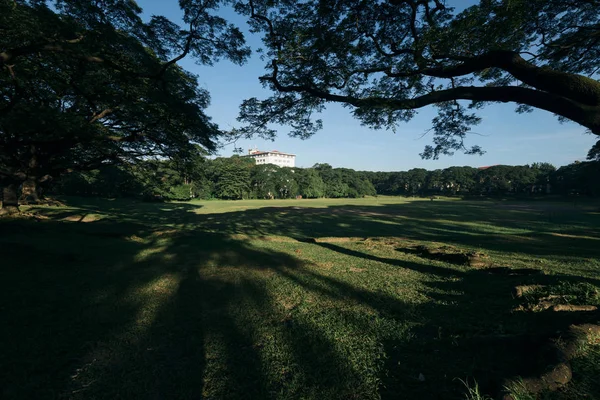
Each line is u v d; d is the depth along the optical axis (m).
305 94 8.30
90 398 3.14
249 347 4.25
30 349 4.16
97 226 17.94
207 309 5.85
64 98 16.06
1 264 8.87
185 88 14.26
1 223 15.20
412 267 9.93
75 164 20.28
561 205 53.91
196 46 9.41
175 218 29.62
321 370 3.57
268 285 7.59
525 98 4.96
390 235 19.52
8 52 8.39
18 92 11.71
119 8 8.92
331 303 6.21
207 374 3.58
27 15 8.62
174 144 16.55
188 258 11.01
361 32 7.30
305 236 19.09
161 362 3.87
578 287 5.62
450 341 3.95
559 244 15.17
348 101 6.95
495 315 5.11
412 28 6.30
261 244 14.79
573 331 3.27
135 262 10.16
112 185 55.78
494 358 3.29
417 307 5.88
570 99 4.44
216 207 47.41
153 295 6.70
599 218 30.00
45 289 6.92
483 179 103.06
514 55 5.09
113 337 4.57
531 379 2.55
